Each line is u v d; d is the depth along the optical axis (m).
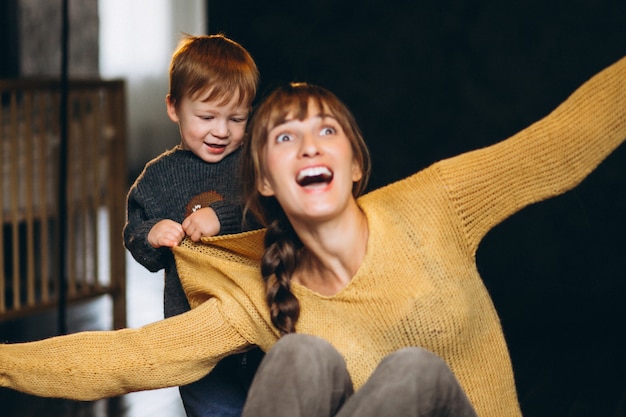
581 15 4.39
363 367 1.90
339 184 1.82
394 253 1.86
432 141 4.67
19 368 2.00
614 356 4.02
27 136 4.20
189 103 2.40
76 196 4.49
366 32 4.68
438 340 1.87
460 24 4.57
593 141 1.90
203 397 2.38
